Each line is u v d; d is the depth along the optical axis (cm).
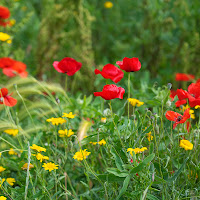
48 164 173
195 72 268
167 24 290
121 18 340
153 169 168
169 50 294
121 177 169
